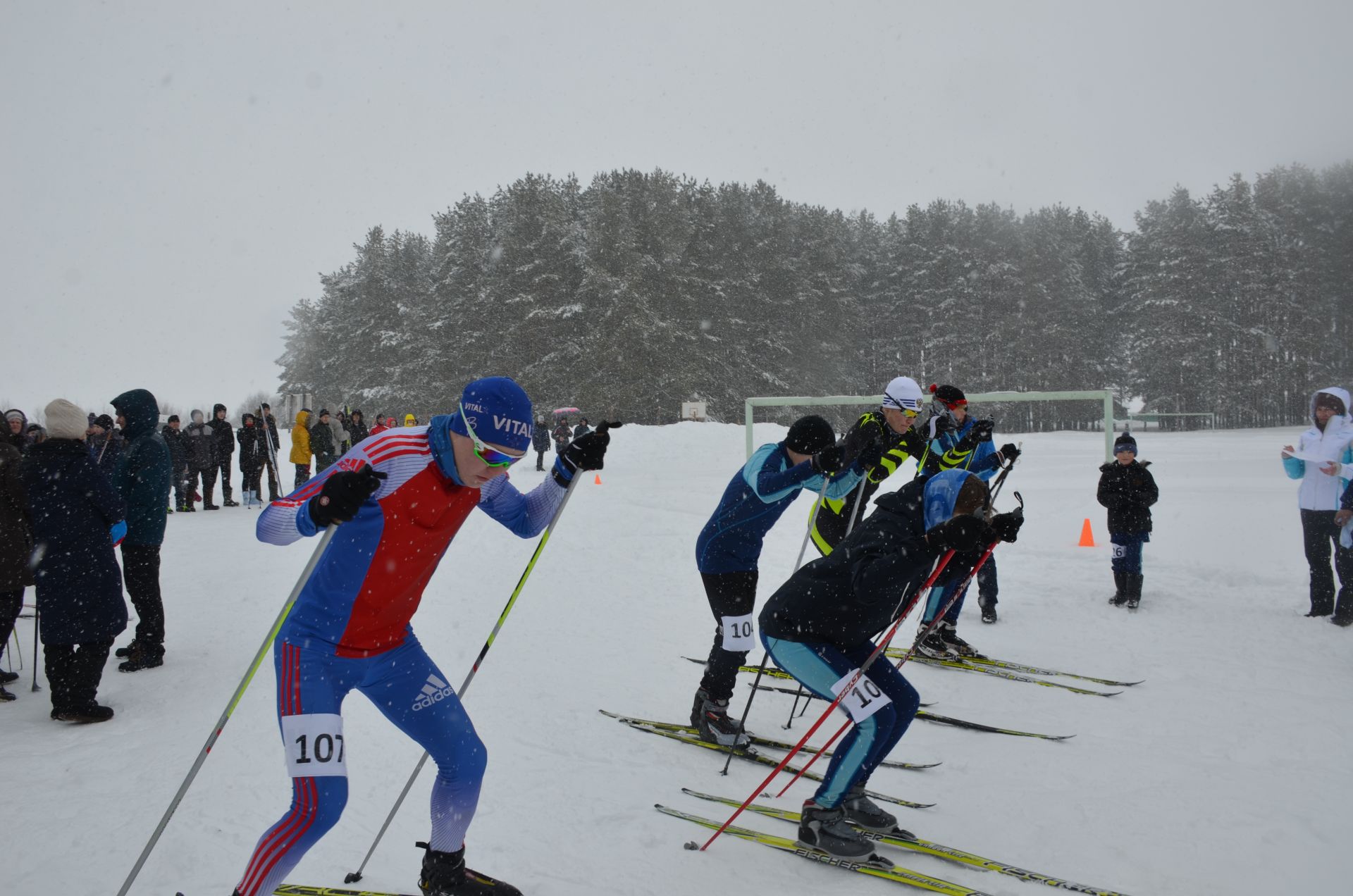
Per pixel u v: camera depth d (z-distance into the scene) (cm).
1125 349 5550
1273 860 267
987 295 5062
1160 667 478
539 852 278
